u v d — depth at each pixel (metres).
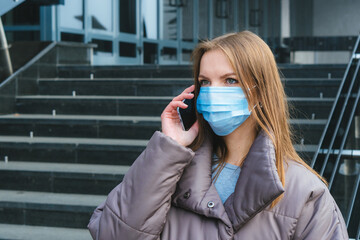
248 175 1.07
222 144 1.24
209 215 1.08
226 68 1.10
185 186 1.13
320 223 1.06
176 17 11.33
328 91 4.99
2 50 5.15
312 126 4.12
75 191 3.78
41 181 3.83
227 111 1.10
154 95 5.36
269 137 1.09
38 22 7.80
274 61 1.13
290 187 1.07
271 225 1.05
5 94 5.04
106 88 5.51
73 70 6.08
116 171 3.76
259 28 15.79
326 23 18.80
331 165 2.56
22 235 3.28
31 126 4.66
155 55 10.62
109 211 1.11
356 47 4.12
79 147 4.13
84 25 8.44
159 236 1.12
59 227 3.45
